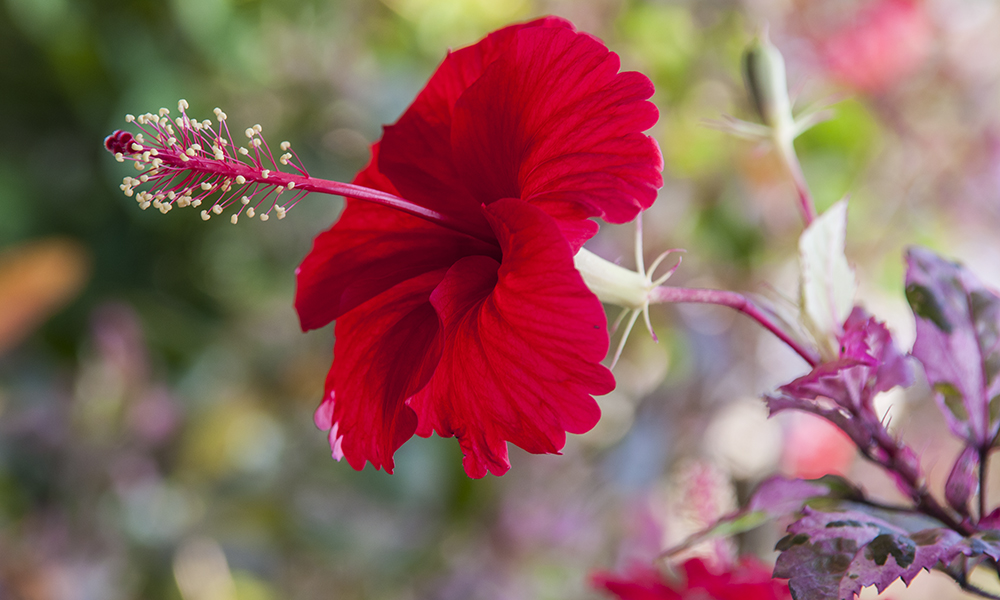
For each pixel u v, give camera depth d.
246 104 0.90
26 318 0.76
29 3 0.77
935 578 0.85
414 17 0.93
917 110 0.89
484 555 0.81
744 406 0.85
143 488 0.82
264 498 0.84
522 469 0.85
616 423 0.89
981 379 0.38
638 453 0.81
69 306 0.87
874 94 0.87
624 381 0.90
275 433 0.88
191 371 0.89
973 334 0.38
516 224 0.36
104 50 0.80
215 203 0.38
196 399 0.88
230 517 0.83
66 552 0.78
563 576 0.79
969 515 0.37
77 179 0.87
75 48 0.79
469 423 0.37
